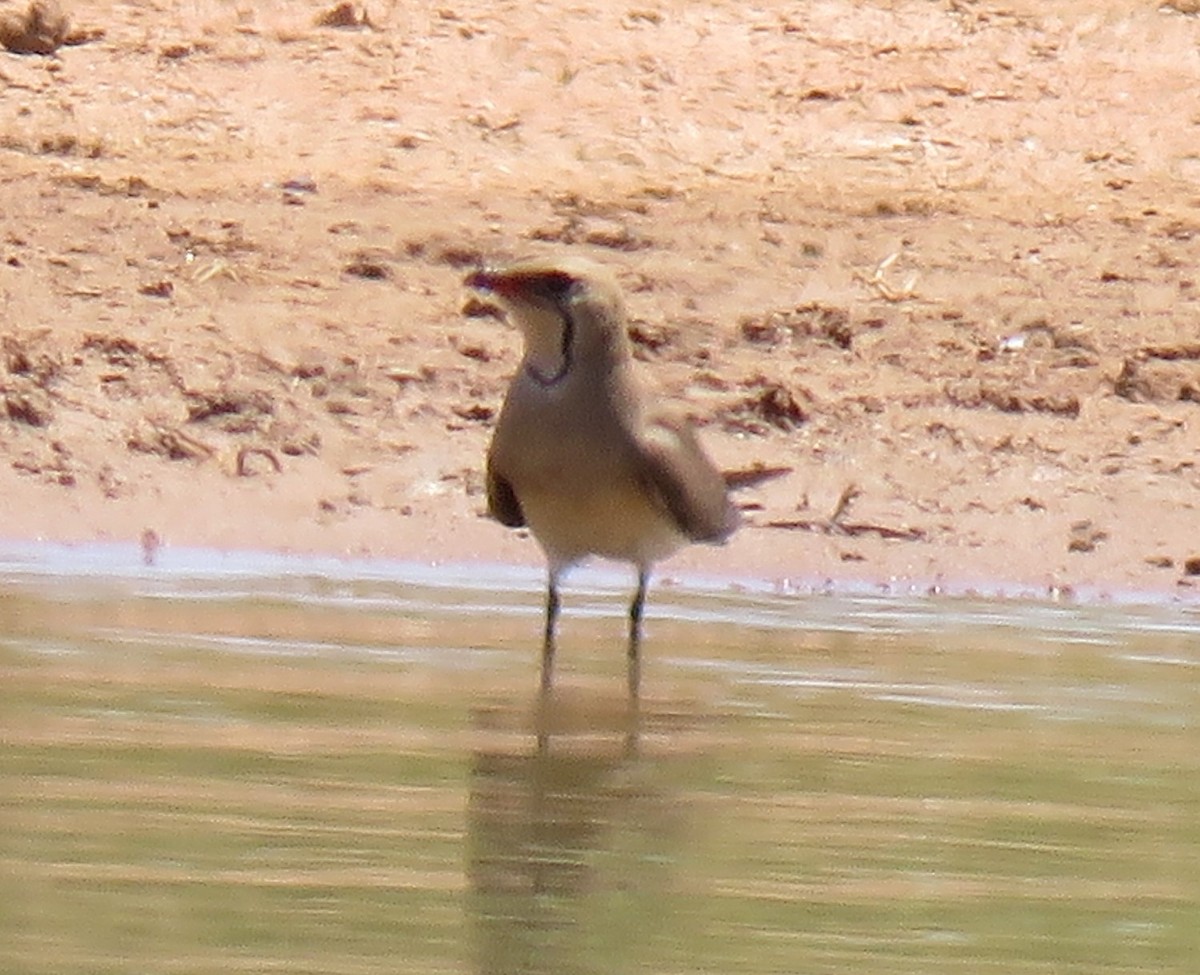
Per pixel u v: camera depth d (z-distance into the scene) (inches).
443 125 829.2
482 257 717.9
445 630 484.7
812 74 875.4
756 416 636.7
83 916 311.4
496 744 399.5
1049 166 836.6
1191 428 649.6
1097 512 604.1
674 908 323.3
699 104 853.2
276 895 322.0
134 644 459.2
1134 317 708.7
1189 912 327.3
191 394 624.7
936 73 882.1
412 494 594.2
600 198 773.3
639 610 481.1
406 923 313.3
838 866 343.0
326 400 630.5
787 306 700.0
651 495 470.3
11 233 698.2
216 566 545.3
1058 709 437.4
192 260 697.0
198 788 368.2
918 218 774.5
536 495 473.1
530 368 474.0
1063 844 356.2
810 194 794.2
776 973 298.2
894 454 624.1
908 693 446.0
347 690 430.9
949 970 302.7
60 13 853.2
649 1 909.8
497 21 887.7
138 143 802.2
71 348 636.1
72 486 582.2
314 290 688.4
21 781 368.2
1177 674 470.9
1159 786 387.9
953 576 570.9
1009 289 722.2
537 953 303.3
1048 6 929.5
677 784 380.8
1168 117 871.1
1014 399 653.9
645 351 664.4
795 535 578.9
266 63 856.3
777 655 474.3
